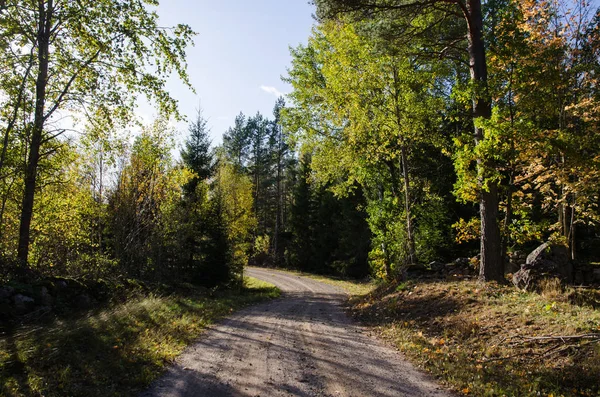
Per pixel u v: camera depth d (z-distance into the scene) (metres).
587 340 6.57
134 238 19.52
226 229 23.16
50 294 9.16
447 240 20.97
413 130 17.48
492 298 10.08
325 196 42.38
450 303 10.65
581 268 11.61
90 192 18.39
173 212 21.19
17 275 9.17
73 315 8.98
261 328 10.37
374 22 13.09
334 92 19.33
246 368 6.40
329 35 18.77
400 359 7.31
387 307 12.87
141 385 5.47
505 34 10.80
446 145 18.78
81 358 6.17
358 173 21.36
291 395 5.21
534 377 5.87
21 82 11.21
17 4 10.80
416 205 19.97
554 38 13.33
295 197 46.66
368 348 8.22
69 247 15.19
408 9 12.65
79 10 11.26
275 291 24.70
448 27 14.89
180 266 21.44
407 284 14.48
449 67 17.52
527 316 8.29
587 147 12.44
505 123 10.23
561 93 12.57
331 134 22.05
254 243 53.16
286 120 23.56
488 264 11.78
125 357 6.50
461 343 7.98
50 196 15.02
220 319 11.97
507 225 12.73
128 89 12.93
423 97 18.94
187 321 10.33
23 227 11.38
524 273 10.72
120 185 19.53
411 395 5.36
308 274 40.69
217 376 5.96
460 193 12.12
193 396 5.11
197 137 26.56
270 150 59.00
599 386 5.35
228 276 23.00
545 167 13.09
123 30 11.77
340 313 14.62
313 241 44.28
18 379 5.02
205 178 26.81
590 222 14.62
